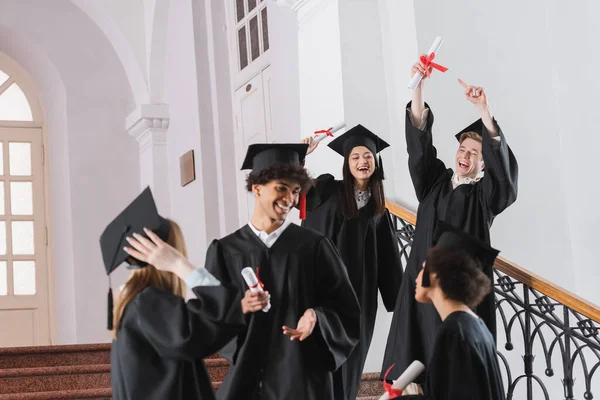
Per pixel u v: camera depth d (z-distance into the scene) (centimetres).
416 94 589
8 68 1198
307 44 813
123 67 1196
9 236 1152
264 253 488
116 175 1176
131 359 370
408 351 575
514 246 784
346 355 481
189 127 1089
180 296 382
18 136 1184
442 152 757
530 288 615
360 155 604
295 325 477
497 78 795
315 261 493
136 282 383
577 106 798
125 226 388
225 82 1066
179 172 1116
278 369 471
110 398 616
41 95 1203
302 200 531
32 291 1147
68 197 1150
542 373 772
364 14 785
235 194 1048
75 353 754
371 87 775
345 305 490
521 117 799
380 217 614
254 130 1008
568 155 802
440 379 375
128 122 1176
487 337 388
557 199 801
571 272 793
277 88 940
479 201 576
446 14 779
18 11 1162
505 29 803
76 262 1132
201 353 369
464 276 391
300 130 830
